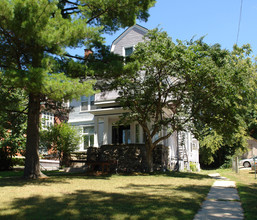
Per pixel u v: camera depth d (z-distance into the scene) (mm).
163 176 14219
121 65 11656
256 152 32250
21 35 9547
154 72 15258
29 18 9266
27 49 10875
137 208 5516
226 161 30500
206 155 30156
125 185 9797
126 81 14828
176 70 14180
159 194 7480
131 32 21672
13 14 9086
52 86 8969
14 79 8672
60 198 6656
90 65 11969
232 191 8680
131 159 17438
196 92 14477
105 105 20172
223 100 13938
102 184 10000
